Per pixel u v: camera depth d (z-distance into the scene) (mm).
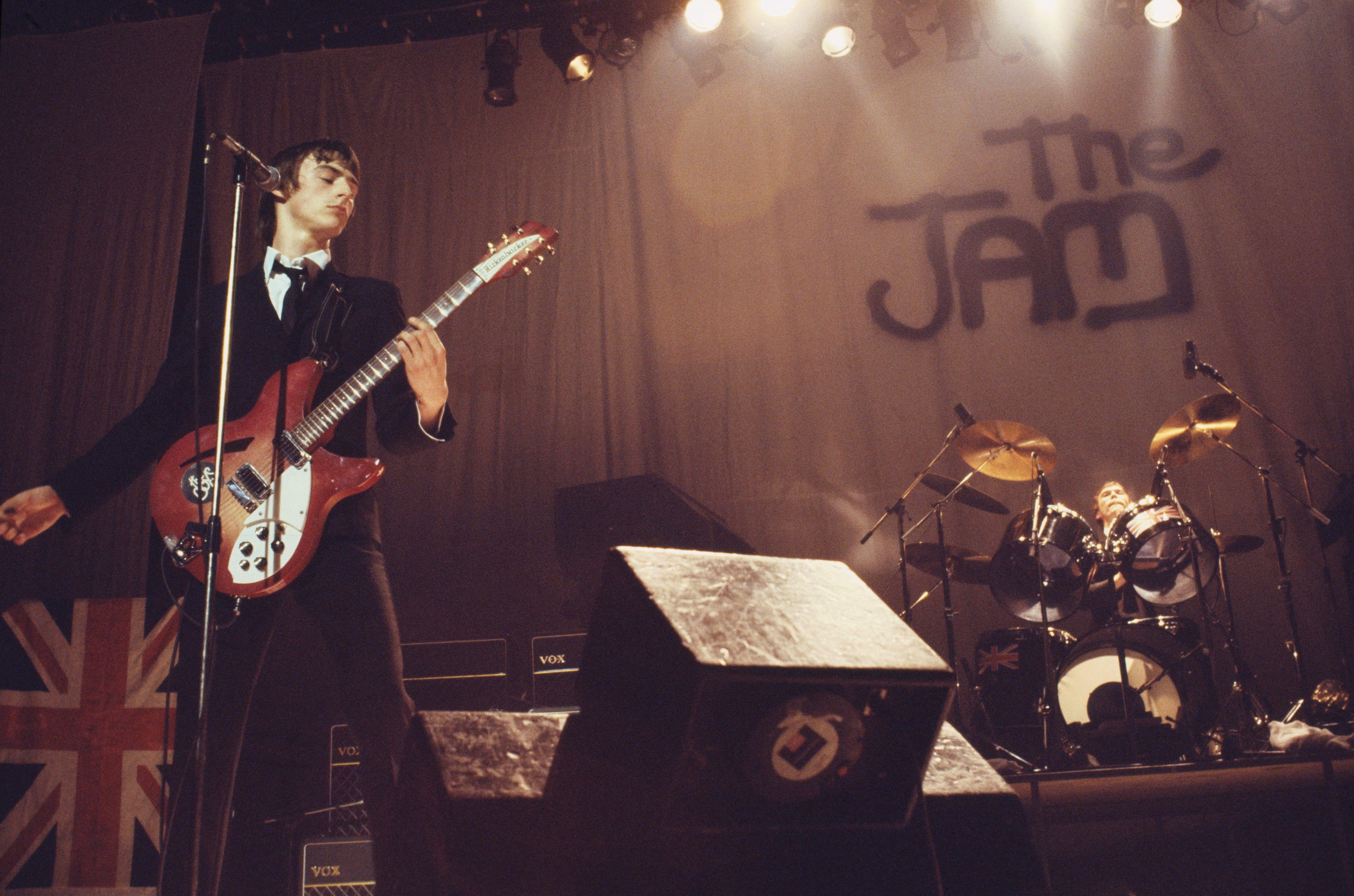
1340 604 4172
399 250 4949
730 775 1181
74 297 4508
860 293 4844
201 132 5082
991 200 4906
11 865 3188
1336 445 4383
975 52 5062
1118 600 3996
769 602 1222
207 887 1955
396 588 4480
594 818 1164
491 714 1250
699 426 4707
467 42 5207
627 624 1197
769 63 5152
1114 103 4965
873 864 1239
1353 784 2932
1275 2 4898
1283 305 4586
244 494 2123
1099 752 3486
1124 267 4754
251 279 2393
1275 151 4773
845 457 4633
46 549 4086
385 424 2326
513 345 4793
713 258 4926
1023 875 1325
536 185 5043
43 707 3369
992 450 4043
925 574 4445
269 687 3930
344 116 5133
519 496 4586
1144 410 4570
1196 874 3418
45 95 4742
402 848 1232
